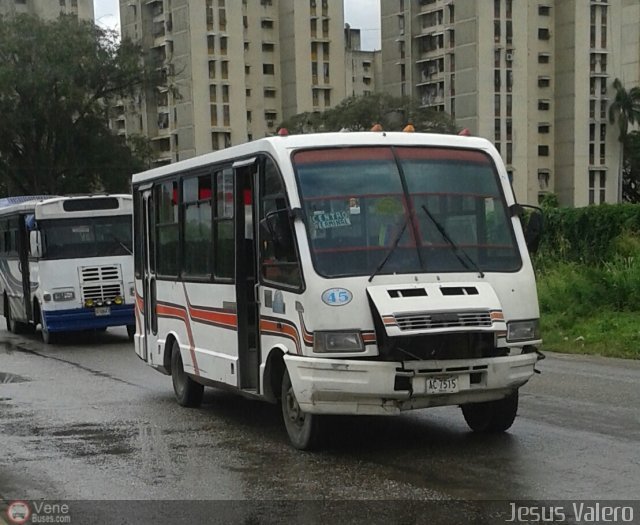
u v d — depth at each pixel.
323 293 7.81
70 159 60.44
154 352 12.26
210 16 92.38
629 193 106.12
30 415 11.26
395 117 72.62
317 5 99.62
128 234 21.39
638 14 110.62
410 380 7.64
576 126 97.00
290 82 99.38
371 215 8.22
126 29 98.75
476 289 7.99
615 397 10.88
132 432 9.93
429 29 100.00
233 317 9.48
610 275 19.84
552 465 7.61
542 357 8.29
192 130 91.69
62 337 22.67
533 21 96.81
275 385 8.85
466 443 8.59
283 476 7.66
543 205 30.39
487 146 8.93
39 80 55.41
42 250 20.73
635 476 7.19
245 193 9.27
